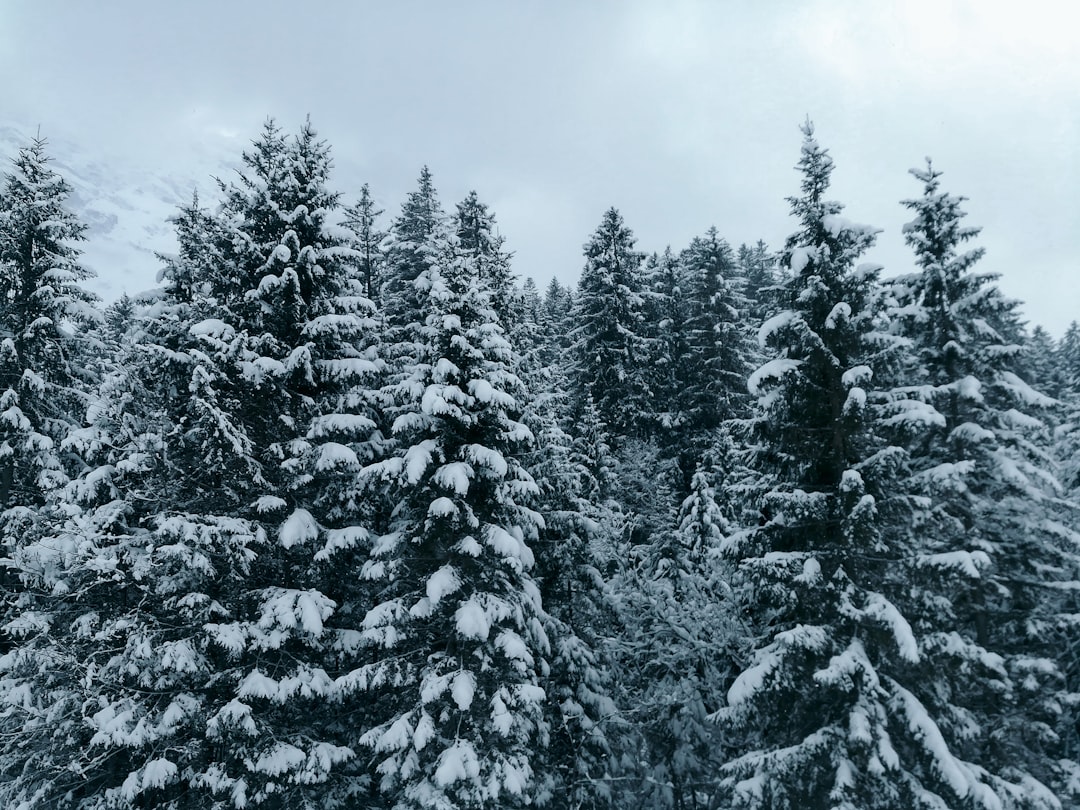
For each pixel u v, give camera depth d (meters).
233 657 12.58
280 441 14.41
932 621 11.80
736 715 11.61
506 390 14.64
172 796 13.02
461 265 14.04
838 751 10.77
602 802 15.21
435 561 13.78
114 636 13.15
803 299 12.12
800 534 12.59
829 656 11.48
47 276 18.11
